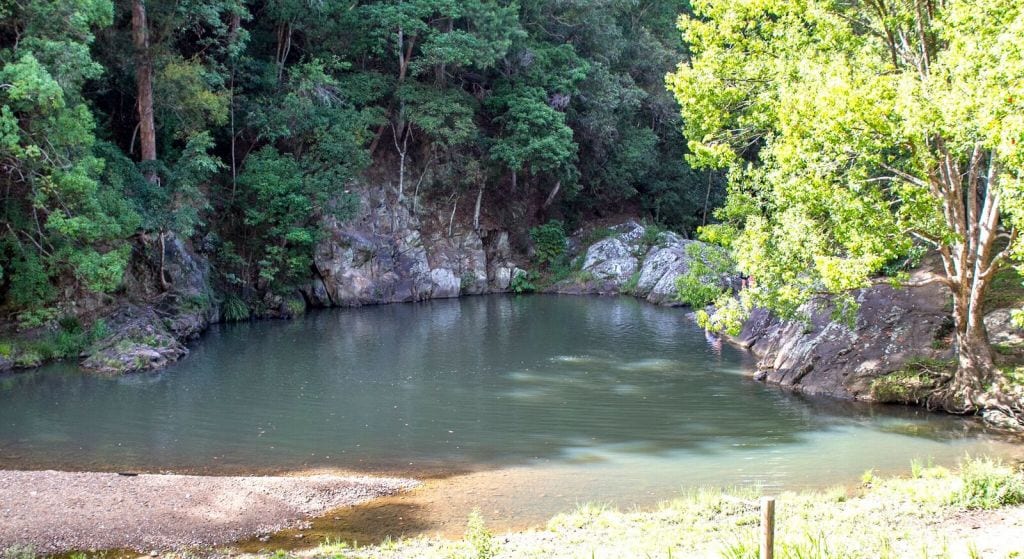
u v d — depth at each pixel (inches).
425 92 1766.7
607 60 2082.9
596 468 644.1
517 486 598.5
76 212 1018.7
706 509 507.5
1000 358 813.9
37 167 970.1
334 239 1643.7
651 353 1157.7
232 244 1489.9
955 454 662.5
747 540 391.5
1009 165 546.0
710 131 880.3
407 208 1831.9
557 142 1838.1
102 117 1407.5
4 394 882.8
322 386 936.3
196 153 1300.4
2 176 1016.9
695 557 394.6
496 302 1780.3
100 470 639.1
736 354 1151.6
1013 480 514.3
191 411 820.6
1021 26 485.4
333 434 746.2
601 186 2187.5
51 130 955.3
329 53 1742.1
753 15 812.6
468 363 1075.9
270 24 1717.5
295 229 1501.0
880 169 819.4
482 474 631.8
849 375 896.9
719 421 791.1
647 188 2300.7
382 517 532.4
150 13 1315.2
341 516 534.6
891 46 760.3
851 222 701.3
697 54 895.1
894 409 830.5
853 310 829.8
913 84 613.6
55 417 792.9
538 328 1387.8
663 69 2285.9
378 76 1755.7
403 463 662.5
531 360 1099.3
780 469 631.8
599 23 2063.2
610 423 784.9
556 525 492.1
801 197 723.4
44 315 1053.2
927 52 743.7
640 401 872.3
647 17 2448.3
